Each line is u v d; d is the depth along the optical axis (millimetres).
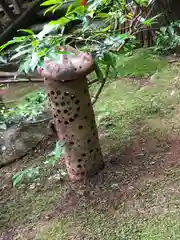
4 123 2326
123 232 1676
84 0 1335
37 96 2227
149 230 1663
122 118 2482
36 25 3965
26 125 2451
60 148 1868
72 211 1830
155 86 2805
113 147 2215
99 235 1684
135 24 1959
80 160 1929
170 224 1671
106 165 2061
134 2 1862
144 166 2025
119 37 1693
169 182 1896
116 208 1802
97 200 1860
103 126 2426
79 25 2652
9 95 3033
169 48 2900
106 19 1993
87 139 1892
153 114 2475
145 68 3016
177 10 3043
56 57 1422
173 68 2990
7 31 3738
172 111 2475
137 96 2715
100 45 1732
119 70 2906
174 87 2742
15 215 1872
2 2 3781
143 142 2221
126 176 1971
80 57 1746
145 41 3219
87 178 1979
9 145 2381
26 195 1983
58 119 1845
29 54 1674
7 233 1782
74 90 1769
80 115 1823
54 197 1934
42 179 2070
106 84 2934
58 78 1719
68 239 1691
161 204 1778
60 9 3912
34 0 4281
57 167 2135
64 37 1550
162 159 2059
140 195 1846
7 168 2225
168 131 2285
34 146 2338
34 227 1788
